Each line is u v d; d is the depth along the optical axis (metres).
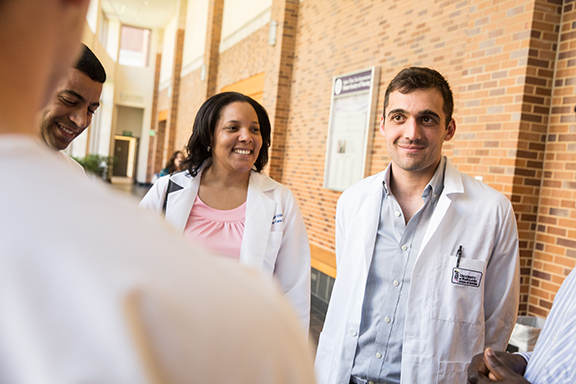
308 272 2.29
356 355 1.94
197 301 0.32
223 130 2.14
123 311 0.29
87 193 0.34
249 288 0.36
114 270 0.31
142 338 0.30
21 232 0.30
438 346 1.82
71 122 1.78
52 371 0.27
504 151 3.73
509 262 1.93
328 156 6.93
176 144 19.30
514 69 3.68
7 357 0.28
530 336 3.25
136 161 26.83
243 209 2.22
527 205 3.69
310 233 7.50
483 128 3.92
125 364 0.28
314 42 7.80
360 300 1.95
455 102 4.62
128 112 26.58
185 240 0.37
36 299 0.29
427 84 1.85
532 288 3.74
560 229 3.54
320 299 6.44
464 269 1.85
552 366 1.10
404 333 1.84
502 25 3.79
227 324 0.33
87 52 1.71
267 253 2.16
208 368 0.32
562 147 3.56
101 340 0.28
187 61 18.28
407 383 1.80
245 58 11.41
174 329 0.31
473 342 1.85
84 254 0.30
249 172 2.33
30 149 0.33
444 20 4.86
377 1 6.09
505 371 1.18
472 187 2.00
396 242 1.97
